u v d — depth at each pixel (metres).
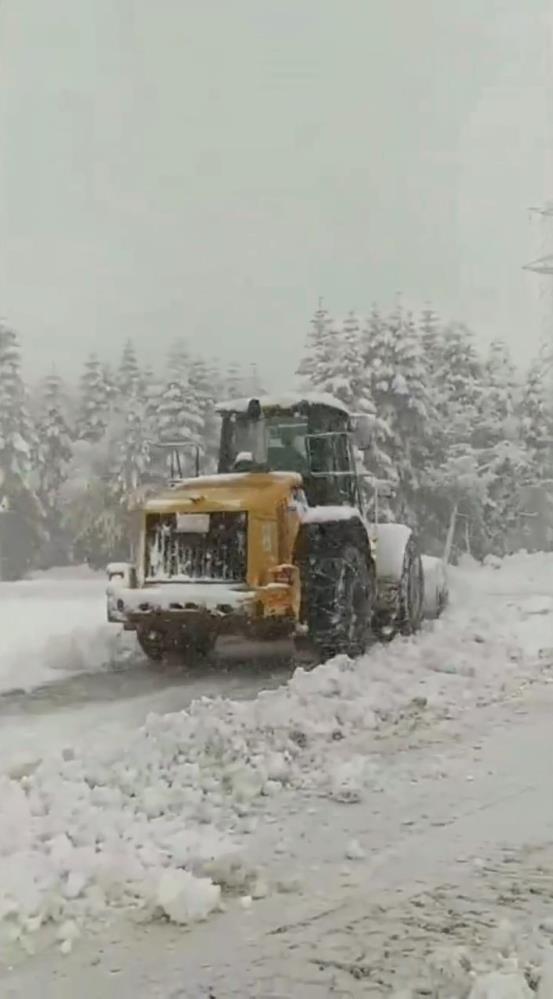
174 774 6.50
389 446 30.44
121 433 37.88
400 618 11.83
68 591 23.20
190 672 10.55
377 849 5.25
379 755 7.09
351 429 11.77
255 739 7.28
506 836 5.43
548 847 5.26
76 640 11.45
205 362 37.00
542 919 4.38
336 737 7.55
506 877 4.86
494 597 16.66
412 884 4.79
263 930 4.32
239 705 8.10
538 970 3.91
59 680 10.16
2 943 4.24
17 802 5.72
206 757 6.84
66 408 39.84
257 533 9.84
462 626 12.84
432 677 9.59
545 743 7.37
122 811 5.75
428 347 35.50
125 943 4.23
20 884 4.62
